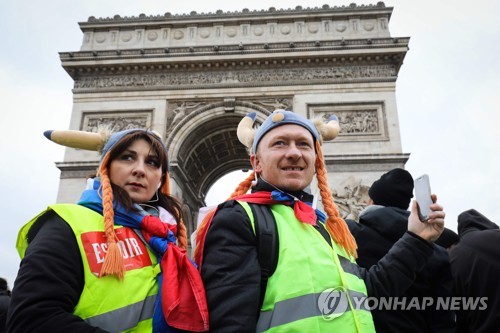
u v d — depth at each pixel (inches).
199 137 2004.2
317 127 258.8
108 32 2110.0
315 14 2044.8
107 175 219.9
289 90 1900.8
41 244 169.2
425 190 206.1
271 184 217.3
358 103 1849.2
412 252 204.5
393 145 1744.6
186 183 1999.3
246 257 180.1
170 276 188.2
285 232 191.3
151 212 234.1
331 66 1932.8
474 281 280.2
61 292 160.1
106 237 186.2
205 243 192.1
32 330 149.9
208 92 1934.1
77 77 2000.5
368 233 284.5
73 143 235.0
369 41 1893.5
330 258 193.0
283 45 1932.8
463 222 342.0
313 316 169.5
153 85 1967.3
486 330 267.7
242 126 270.7
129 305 176.9
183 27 2108.8
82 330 151.6
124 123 1905.8
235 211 194.1
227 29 2085.4
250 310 166.9
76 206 192.2
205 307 179.5
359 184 1678.2
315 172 239.0
